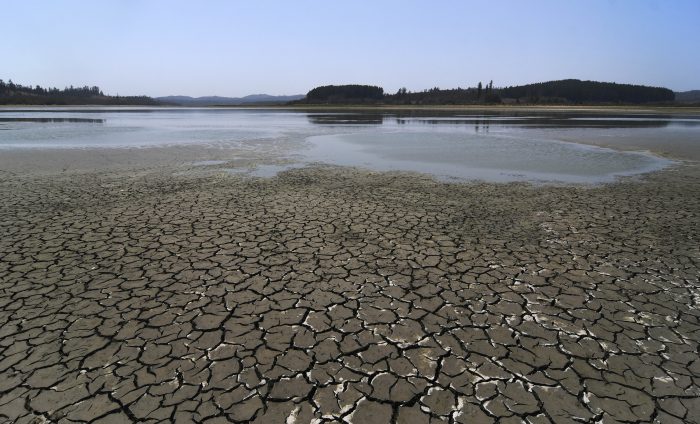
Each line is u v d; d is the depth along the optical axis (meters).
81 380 2.69
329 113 53.97
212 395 2.57
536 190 8.32
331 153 13.98
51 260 4.55
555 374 2.78
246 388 2.64
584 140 18.09
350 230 5.68
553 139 18.62
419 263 4.57
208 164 11.39
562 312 3.55
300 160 12.32
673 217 6.32
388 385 2.68
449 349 3.05
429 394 2.60
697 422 2.38
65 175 9.51
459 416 2.42
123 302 3.66
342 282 4.10
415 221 6.13
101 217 6.16
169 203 7.04
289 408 2.48
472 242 5.24
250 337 3.18
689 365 2.87
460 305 3.67
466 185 8.80
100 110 62.97
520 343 3.12
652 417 2.41
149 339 3.13
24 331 3.21
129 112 56.47
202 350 3.01
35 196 7.43
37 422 2.36
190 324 3.34
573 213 6.58
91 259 4.59
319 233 5.54
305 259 4.66
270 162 11.87
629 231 5.65
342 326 3.34
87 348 3.01
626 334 3.23
